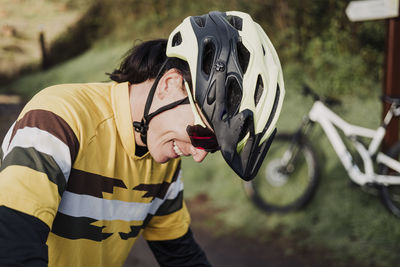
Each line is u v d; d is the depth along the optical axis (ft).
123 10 39.88
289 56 19.35
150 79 3.29
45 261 2.36
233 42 2.96
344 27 18.39
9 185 2.39
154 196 3.68
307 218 11.35
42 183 2.50
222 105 2.84
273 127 2.98
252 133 2.87
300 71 18.19
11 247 2.21
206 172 14.35
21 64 47.19
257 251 10.64
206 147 3.02
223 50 2.91
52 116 2.83
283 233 11.21
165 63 3.20
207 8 26.66
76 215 3.12
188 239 4.21
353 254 9.93
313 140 12.89
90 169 3.07
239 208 12.51
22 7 60.64
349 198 11.32
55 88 3.14
